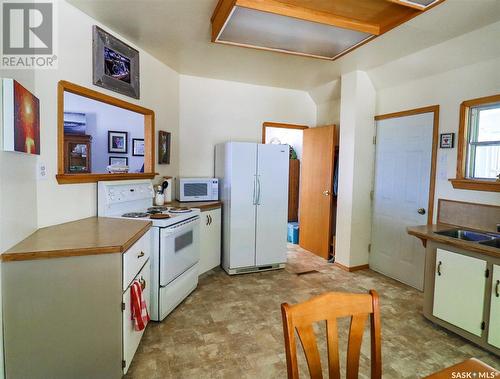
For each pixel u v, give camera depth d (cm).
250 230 373
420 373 196
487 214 265
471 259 222
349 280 353
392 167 359
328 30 226
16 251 150
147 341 227
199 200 382
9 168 150
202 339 230
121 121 510
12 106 138
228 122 429
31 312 153
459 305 230
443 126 301
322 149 439
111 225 218
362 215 384
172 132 382
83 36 230
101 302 164
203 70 380
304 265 407
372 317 111
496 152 265
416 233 263
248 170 368
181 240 280
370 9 205
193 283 314
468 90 279
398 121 350
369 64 340
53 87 202
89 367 165
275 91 455
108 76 255
